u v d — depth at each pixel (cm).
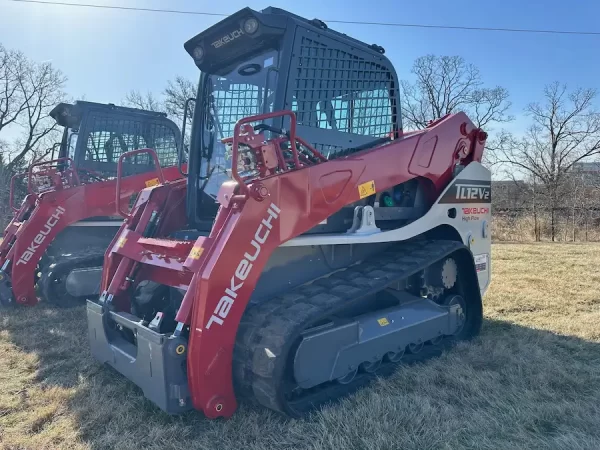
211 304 275
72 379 373
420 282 420
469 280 457
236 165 279
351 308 377
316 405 311
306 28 340
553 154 2667
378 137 397
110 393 342
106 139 688
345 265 381
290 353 295
